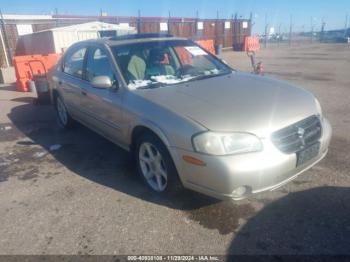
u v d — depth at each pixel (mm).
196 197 3246
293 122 2822
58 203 3289
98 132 4480
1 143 5160
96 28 17281
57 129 5781
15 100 8453
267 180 2641
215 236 2682
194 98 3174
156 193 3357
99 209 3139
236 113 2820
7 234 2834
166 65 4113
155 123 3010
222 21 27984
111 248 2596
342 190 3264
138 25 21234
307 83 9453
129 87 3576
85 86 4383
